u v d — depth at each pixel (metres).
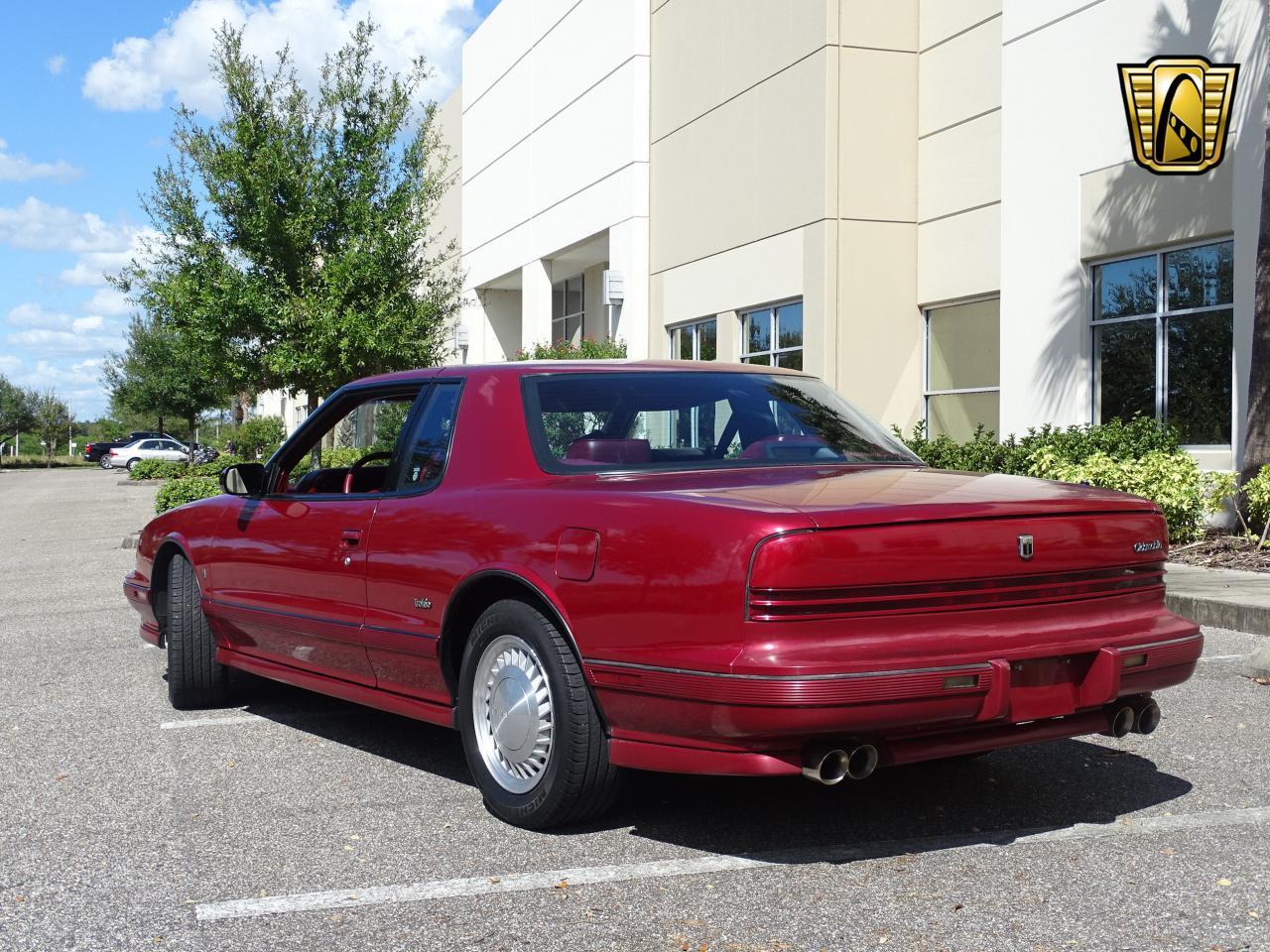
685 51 21.02
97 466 74.81
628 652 3.80
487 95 30.94
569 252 26.64
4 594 11.73
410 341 18.45
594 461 4.42
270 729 5.95
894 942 3.27
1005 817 4.36
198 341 18.12
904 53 17.25
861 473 4.38
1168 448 12.17
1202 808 4.44
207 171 17.64
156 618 6.76
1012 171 14.84
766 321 19.05
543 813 4.13
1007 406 15.02
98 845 4.21
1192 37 12.40
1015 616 3.84
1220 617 8.38
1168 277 13.00
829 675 3.43
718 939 3.31
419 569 4.57
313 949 3.31
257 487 5.83
